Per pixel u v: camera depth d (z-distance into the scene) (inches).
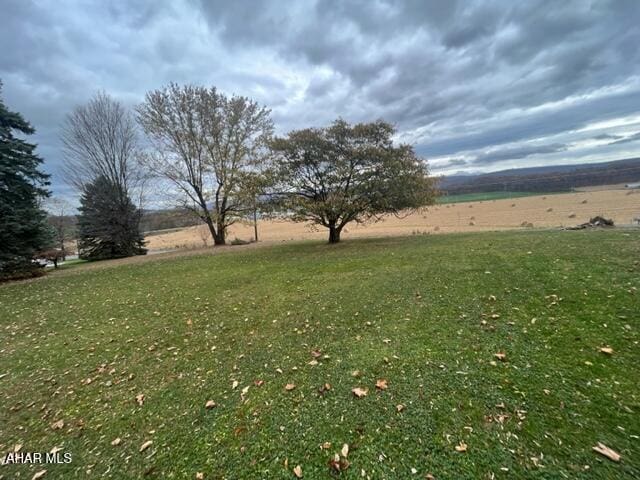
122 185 802.8
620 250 246.1
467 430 90.6
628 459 76.7
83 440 104.9
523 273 217.9
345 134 454.9
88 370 153.5
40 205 603.8
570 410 93.7
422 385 113.0
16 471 93.8
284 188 480.4
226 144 710.5
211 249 664.4
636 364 110.9
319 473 82.2
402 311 181.8
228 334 179.3
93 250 820.6
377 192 436.5
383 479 78.4
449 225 874.8
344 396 112.4
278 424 102.0
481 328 150.3
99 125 750.5
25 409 126.0
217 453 92.6
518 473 75.9
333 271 299.6
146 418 112.8
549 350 125.6
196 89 682.8
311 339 161.5
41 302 294.5
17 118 501.7
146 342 179.6
